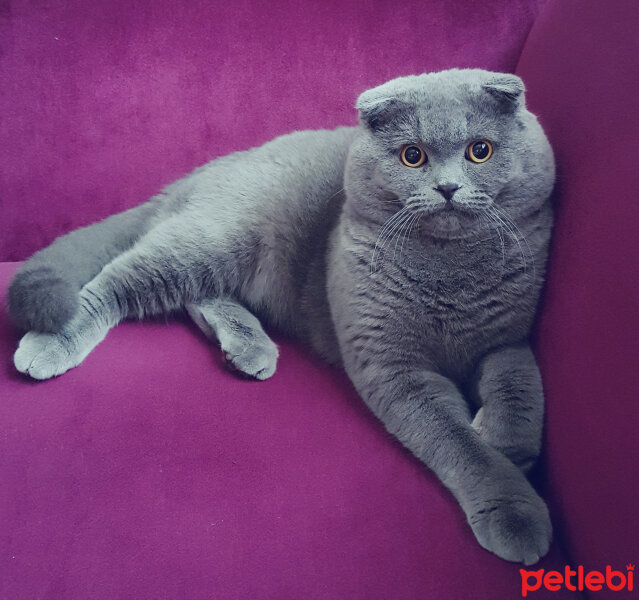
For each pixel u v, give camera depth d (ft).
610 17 3.26
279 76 4.97
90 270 4.57
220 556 2.95
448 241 3.64
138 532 3.06
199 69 4.96
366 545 2.97
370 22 4.83
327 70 4.94
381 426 3.71
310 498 3.19
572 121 3.44
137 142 5.10
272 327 4.91
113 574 2.90
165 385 3.86
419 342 3.87
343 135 4.79
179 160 5.17
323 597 2.79
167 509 3.15
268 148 4.88
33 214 5.18
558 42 3.79
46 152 5.07
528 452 3.37
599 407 2.74
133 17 4.87
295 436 3.54
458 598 2.76
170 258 4.53
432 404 3.59
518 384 3.50
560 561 2.95
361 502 3.17
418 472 3.40
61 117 5.01
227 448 3.45
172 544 3.00
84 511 3.16
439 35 4.78
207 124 5.09
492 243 3.60
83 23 4.88
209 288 4.72
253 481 3.28
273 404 3.77
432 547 2.97
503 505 3.07
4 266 4.99
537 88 3.98
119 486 3.27
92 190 5.18
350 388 4.03
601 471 2.68
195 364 4.09
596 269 2.93
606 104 3.11
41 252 4.51
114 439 3.50
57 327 4.00
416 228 3.64
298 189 4.71
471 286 3.68
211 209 4.75
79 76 4.95
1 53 4.92
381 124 3.65
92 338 4.23
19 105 4.98
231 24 4.88
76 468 3.35
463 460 3.30
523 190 3.52
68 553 2.99
